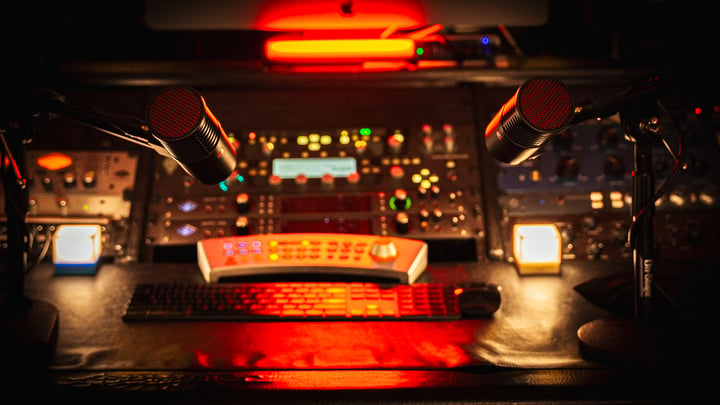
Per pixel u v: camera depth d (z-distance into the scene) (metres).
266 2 2.18
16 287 1.68
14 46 2.18
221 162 1.58
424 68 2.26
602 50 2.38
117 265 1.96
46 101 1.60
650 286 1.63
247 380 1.47
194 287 1.79
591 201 2.07
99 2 2.35
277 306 1.72
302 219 2.03
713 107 2.08
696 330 1.64
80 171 2.08
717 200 2.08
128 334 1.65
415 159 2.11
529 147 1.56
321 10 2.18
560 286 1.88
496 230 2.02
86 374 1.51
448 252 2.07
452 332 1.67
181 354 1.58
